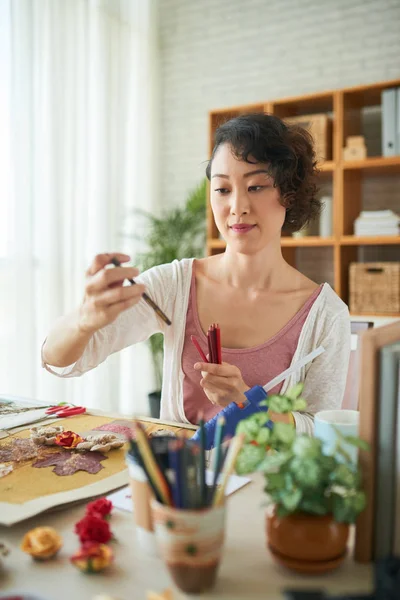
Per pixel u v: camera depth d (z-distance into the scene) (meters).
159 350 3.36
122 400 3.63
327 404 1.22
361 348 0.58
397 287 2.92
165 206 4.01
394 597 0.44
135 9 3.65
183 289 1.27
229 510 0.70
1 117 2.65
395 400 0.57
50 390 2.95
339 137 3.05
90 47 3.24
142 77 3.75
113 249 3.43
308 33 3.49
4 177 2.68
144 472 0.53
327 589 0.53
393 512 0.57
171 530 0.51
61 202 2.95
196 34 3.86
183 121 3.93
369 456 0.57
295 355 1.21
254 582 0.54
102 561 0.55
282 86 3.58
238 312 1.23
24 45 2.70
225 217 1.13
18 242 2.72
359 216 3.31
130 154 3.68
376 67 3.29
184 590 0.52
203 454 0.54
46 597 0.49
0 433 1.01
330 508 0.55
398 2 3.23
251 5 3.66
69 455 0.89
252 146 1.06
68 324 0.99
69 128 3.01
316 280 3.52
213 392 1.02
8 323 2.75
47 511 0.68
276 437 0.58
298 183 1.16
